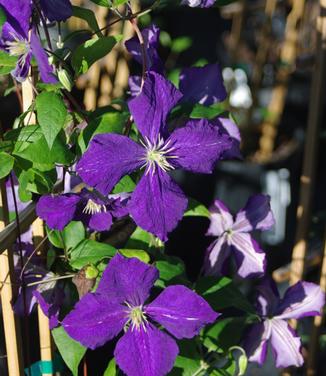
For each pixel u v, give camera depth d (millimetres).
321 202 1531
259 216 688
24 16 529
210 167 572
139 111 541
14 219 594
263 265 678
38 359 731
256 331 689
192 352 652
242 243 687
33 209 601
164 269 637
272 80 1682
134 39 621
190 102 661
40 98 524
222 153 573
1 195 562
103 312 555
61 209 563
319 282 884
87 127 563
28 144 544
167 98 550
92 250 604
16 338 593
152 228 547
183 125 613
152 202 551
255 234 1356
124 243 697
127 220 712
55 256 619
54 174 570
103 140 533
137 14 575
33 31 504
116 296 551
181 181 1374
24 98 592
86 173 529
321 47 785
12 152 543
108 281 544
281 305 689
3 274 575
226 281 664
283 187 1493
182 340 650
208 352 670
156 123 550
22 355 605
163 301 563
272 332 688
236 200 1404
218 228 690
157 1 579
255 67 1518
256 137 1537
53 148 542
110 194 581
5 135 552
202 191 1396
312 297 690
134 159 549
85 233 616
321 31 783
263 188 1443
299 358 681
